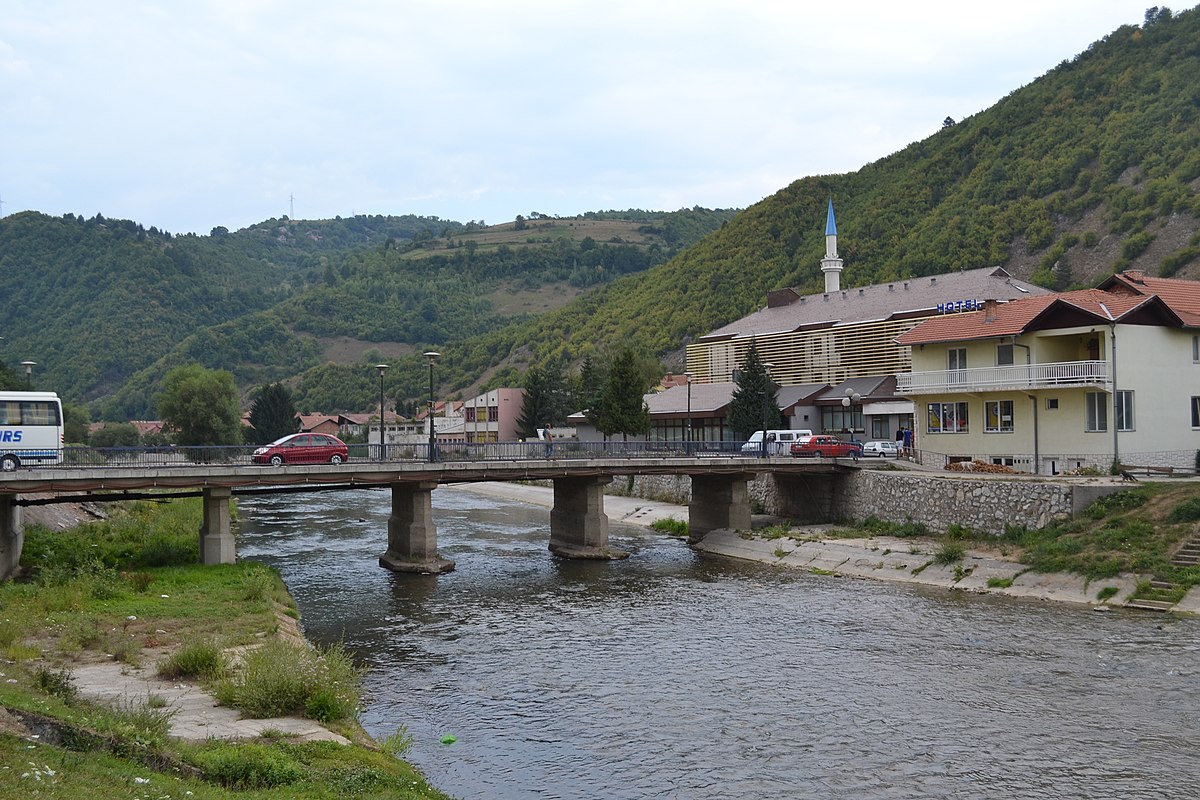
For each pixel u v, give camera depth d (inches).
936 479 2003.0
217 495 1752.0
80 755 583.5
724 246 6973.4
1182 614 1355.8
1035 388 2080.5
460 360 7800.2
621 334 6579.7
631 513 2886.3
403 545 2005.4
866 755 869.2
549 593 1699.1
